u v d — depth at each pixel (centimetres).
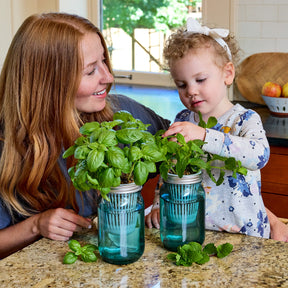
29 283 107
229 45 160
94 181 104
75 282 108
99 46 144
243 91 286
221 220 140
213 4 287
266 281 106
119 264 114
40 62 137
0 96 148
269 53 279
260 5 279
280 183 234
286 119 255
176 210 117
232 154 130
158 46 328
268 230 146
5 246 136
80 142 108
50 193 146
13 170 141
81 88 142
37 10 317
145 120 177
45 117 139
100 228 115
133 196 112
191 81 147
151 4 325
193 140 116
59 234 128
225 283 106
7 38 309
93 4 331
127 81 340
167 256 117
